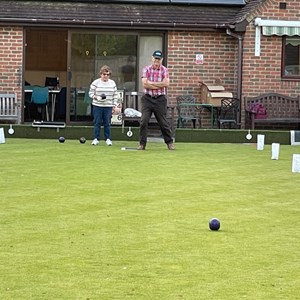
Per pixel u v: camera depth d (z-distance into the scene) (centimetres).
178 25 2288
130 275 765
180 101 2316
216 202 1139
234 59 2338
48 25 2275
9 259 815
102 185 1266
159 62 1806
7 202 1116
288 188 1275
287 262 818
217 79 2338
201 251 856
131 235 925
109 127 1952
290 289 729
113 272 774
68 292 712
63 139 1998
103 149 1825
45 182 1289
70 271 775
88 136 2109
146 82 1808
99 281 745
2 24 2267
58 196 1166
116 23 2273
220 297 703
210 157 1694
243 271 784
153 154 1733
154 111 1831
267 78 2309
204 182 1316
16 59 2291
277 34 2278
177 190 1233
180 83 2336
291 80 2319
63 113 2397
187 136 2102
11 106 2253
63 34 2444
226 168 1502
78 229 953
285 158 1703
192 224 989
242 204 1130
